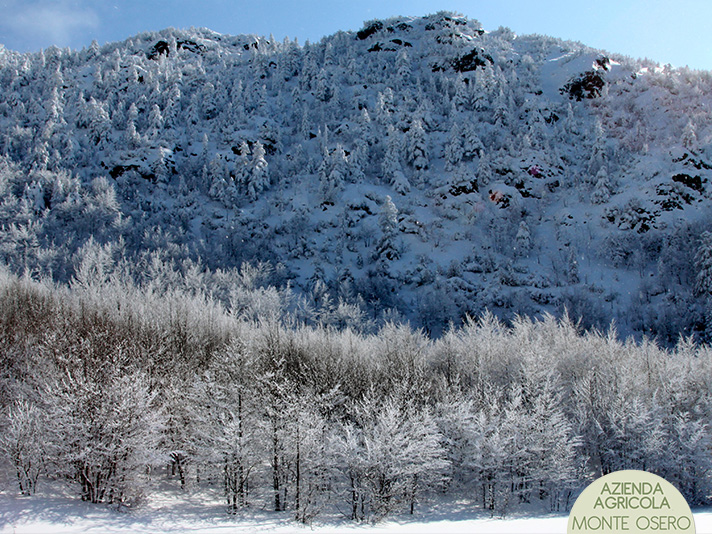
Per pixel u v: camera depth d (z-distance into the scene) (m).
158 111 137.00
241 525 14.91
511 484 20.00
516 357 26.64
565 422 21.39
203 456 17.53
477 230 107.88
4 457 15.16
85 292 33.88
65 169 109.12
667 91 141.12
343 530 14.72
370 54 191.75
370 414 19.27
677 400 22.34
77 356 17.83
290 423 17.72
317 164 132.75
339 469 18.67
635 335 68.19
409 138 133.25
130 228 86.31
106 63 168.25
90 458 14.59
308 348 29.42
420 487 19.39
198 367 24.33
